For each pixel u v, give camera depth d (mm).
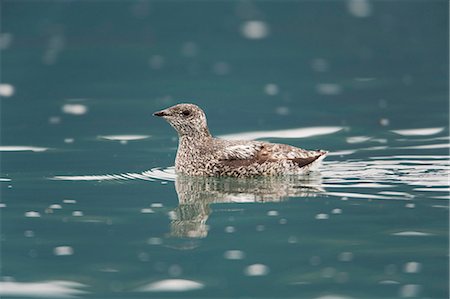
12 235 14430
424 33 35688
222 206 15953
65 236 14367
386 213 15273
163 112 18344
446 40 34656
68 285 12391
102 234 14430
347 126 23422
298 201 16141
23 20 37500
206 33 36375
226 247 13773
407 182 17328
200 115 18266
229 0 41250
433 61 31812
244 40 35219
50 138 22078
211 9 39906
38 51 33250
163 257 13391
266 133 22719
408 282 12375
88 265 13102
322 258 13250
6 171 18766
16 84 28562
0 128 23172
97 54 32906
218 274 12727
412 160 19359
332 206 15758
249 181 17656
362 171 18312
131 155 20344
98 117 24453
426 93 27422
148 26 37094
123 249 13750
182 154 18453
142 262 13219
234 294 12023
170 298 11953
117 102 26250
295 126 23453
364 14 38844
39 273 12828
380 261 13125
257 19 38688
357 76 29891
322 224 14758
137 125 23578
